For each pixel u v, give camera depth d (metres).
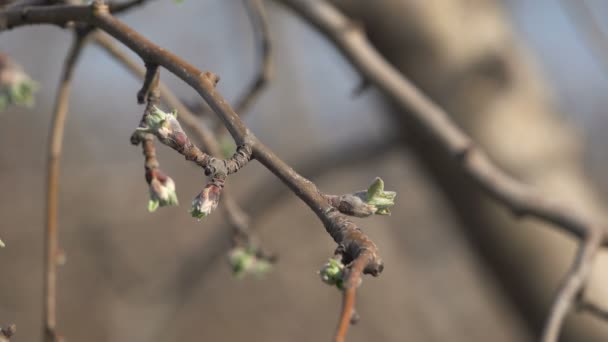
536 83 1.31
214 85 0.66
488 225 1.23
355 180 2.66
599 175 2.76
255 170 2.61
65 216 2.77
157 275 2.61
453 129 1.05
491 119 1.25
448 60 1.26
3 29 0.72
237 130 0.65
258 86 0.94
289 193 1.42
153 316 1.49
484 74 1.26
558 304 0.85
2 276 2.85
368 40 1.27
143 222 2.76
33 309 2.86
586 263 0.89
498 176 1.02
